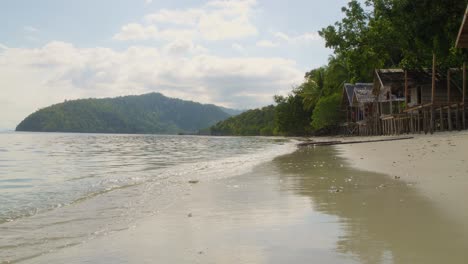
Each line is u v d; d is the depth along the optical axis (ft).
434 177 29.60
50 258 14.23
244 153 87.30
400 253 13.00
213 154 86.02
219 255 13.73
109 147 131.75
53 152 98.94
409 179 29.91
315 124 208.13
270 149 101.60
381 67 140.46
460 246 13.53
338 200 23.22
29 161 68.59
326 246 14.17
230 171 44.55
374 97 143.64
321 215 19.35
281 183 32.53
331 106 195.72
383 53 123.75
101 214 22.27
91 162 65.72
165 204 24.59
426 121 97.09
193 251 14.32
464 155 42.01
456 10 90.99
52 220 21.03
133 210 23.08
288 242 14.90
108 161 67.87
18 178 42.91
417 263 12.02
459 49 92.02
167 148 122.62
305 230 16.60
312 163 51.21
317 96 235.61
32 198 28.94
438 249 13.28
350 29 130.93
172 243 15.49
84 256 14.29
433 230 15.57
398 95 129.70
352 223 17.37
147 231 17.61
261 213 20.59
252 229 17.21
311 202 23.07
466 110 99.14
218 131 565.12
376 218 18.06
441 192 23.24
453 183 26.16
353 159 52.85
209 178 37.99
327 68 238.07
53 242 16.52
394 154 53.21
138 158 75.20
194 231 17.29
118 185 35.19
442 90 109.70
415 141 72.49
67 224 19.97
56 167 56.54
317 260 12.72
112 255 14.25
